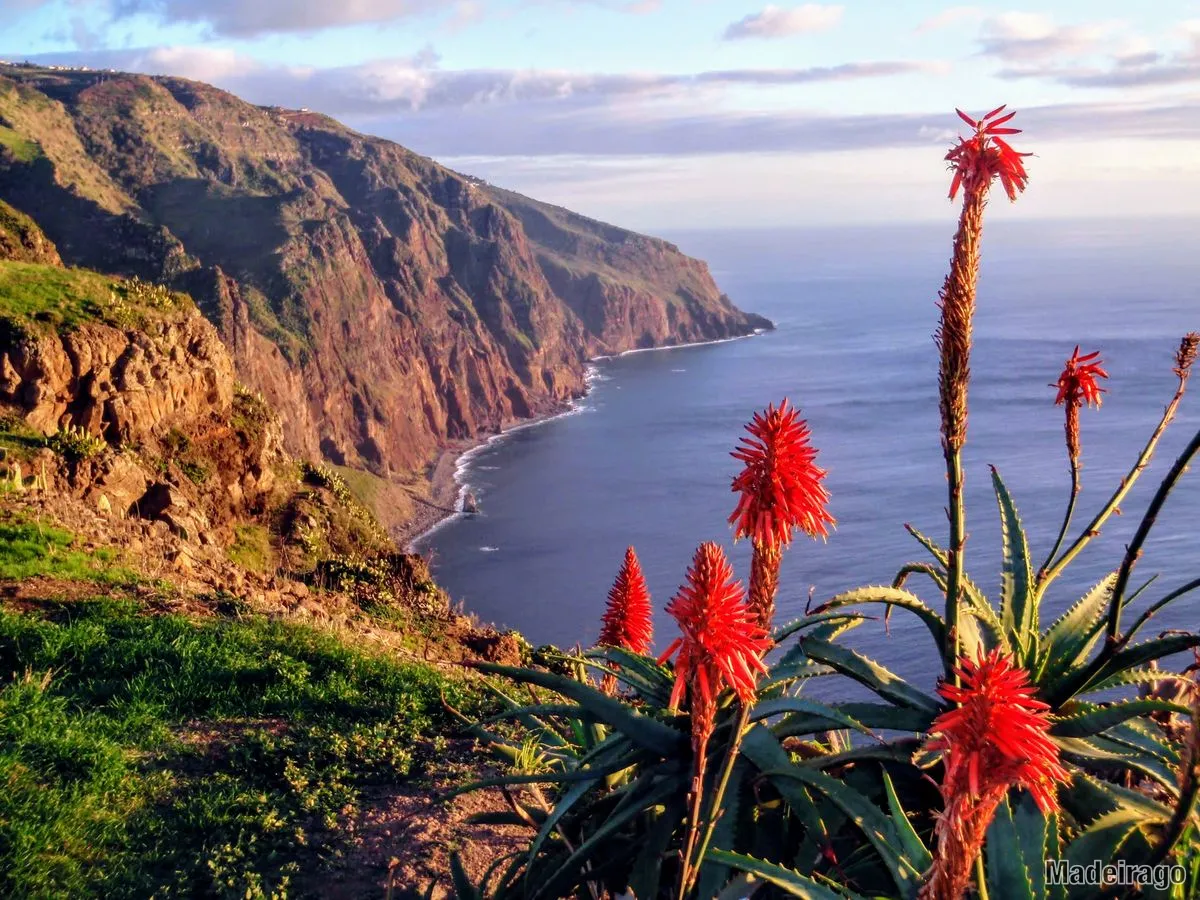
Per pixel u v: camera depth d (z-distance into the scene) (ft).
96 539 58.90
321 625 49.37
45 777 28.43
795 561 394.93
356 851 26.48
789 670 16.44
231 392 134.82
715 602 11.66
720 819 14.89
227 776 30.30
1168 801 15.14
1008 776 8.78
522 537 597.11
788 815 16.25
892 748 15.78
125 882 24.13
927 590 255.70
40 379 105.29
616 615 20.61
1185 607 260.62
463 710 39.19
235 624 45.27
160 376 119.96
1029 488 499.92
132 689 36.17
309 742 33.50
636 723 16.40
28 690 33.88
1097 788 15.30
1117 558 334.65
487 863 26.20
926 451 645.10
